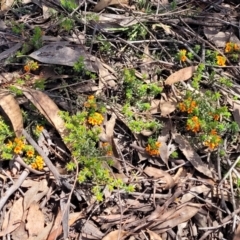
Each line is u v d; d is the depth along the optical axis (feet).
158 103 2.15
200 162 2.06
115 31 2.30
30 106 2.01
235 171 2.05
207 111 2.06
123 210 1.94
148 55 2.25
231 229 1.96
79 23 2.29
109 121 2.07
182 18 2.39
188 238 1.96
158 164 2.05
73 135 1.94
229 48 2.28
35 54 2.12
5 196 1.89
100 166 1.90
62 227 1.86
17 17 2.33
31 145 1.94
